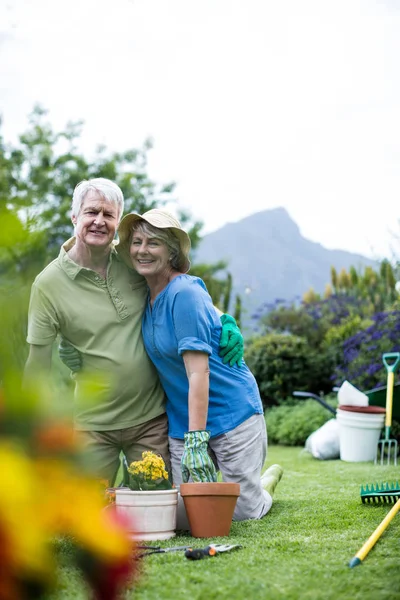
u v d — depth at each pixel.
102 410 3.62
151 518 2.97
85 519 0.98
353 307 12.84
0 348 0.97
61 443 0.98
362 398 7.21
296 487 4.89
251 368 11.06
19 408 0.96
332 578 2.22
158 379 3.73
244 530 3.20
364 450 6.96
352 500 4.04
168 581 2.20
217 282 15.68
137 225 3.52
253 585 2.14
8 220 0.96
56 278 3.62
